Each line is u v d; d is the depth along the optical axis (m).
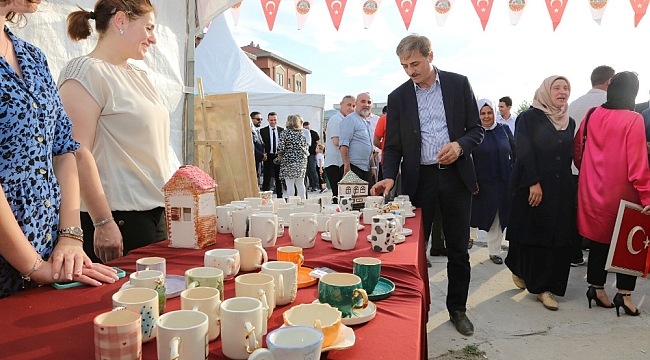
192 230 1.72
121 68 1.99
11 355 0.86
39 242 1.32
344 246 1.74
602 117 3.11
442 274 4.25
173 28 3.72
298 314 0.97
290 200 2.75
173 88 3.74
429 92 2.79
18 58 1.33
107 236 1.71
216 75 10.71
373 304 1.17
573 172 4.40
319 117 11.52
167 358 0.78
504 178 4.56
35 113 1.31
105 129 1.90
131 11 1.89
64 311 1.09
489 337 2.86
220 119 4.14
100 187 1.74
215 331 0.95
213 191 1.83
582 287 3.89
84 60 1.84
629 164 2.98
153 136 2.03
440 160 2.57
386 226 1.70
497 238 4.67
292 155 7.92
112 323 0.84
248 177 4.11
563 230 3.25
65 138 1.51
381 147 5.56
